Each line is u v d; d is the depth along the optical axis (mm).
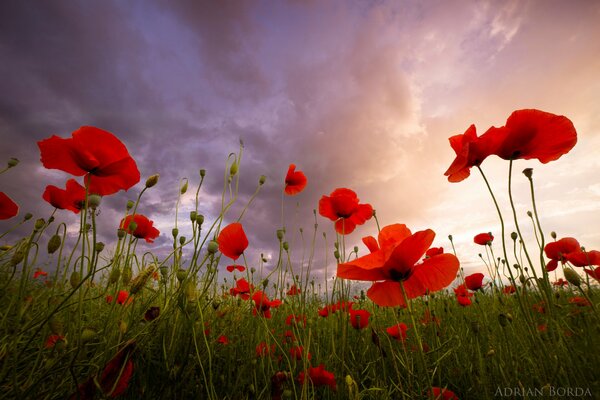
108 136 219
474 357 302
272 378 226
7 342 193
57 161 217
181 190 323
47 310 204
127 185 247
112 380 169
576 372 200
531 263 211
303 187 472
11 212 288
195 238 273
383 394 245
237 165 309
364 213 408
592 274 283
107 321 207
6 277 259
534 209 215
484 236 407
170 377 223
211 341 276
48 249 207
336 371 286
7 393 172
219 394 245
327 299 365
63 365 192
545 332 250
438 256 196
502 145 224
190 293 228
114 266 224
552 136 216
